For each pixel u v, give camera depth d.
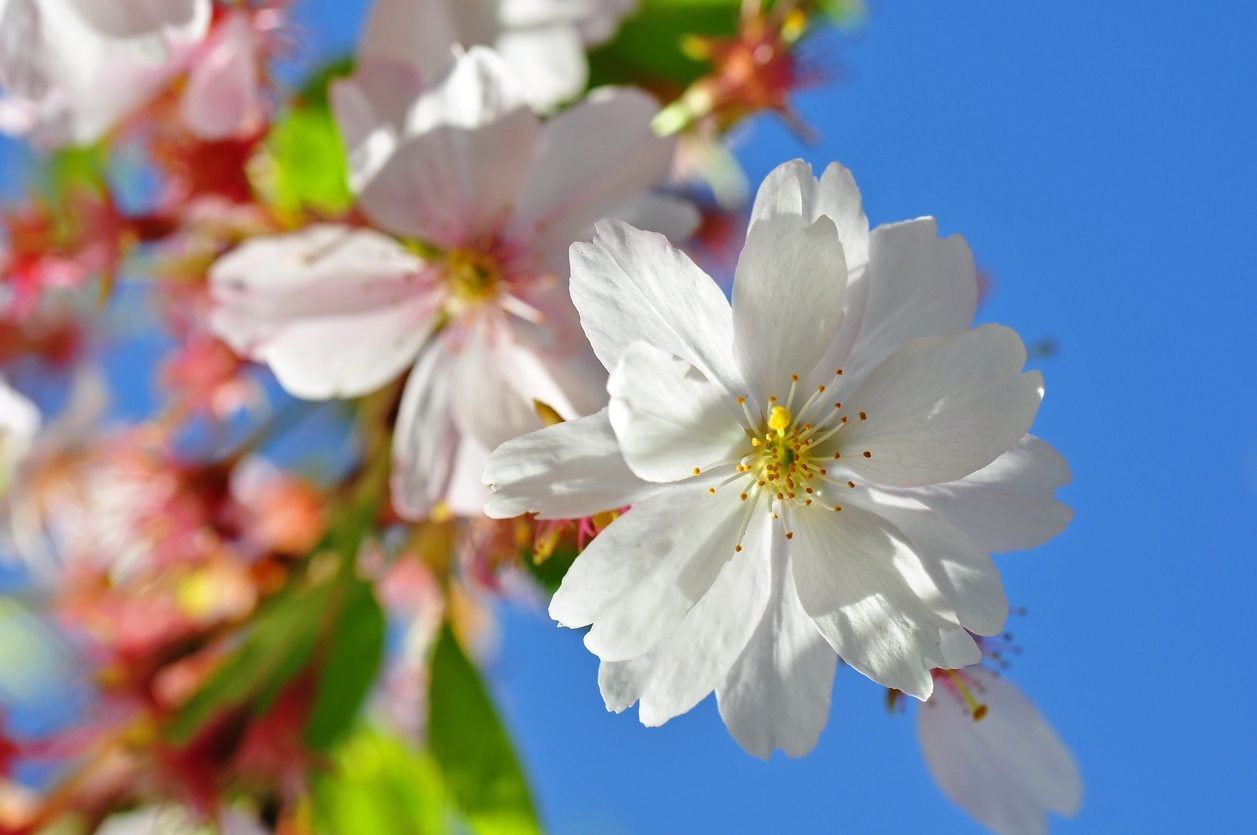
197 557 0.28
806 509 0.24
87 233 0.27
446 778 0.26
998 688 0.25
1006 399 0.23
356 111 0.25
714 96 0.27
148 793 0.27
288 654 0.27
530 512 0.23
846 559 0.23
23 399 0.28
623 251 0.23
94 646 0.28
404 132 0.25
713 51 0.27
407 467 0.25
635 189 0.25
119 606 0.28
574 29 0.27
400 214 0.25
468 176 0.25
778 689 0.23
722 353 0.23
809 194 0.23
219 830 0.26
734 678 0.23
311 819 0.27
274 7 0.27
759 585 0.24
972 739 0.25
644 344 0.23
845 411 0.24
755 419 0.23
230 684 0.27
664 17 0.28
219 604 0.28
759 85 0.27
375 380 0.26
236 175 0.27
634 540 0.23
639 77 0.28
